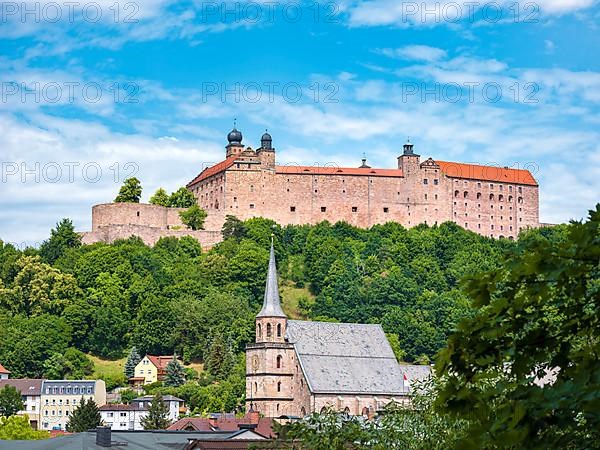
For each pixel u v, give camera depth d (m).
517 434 25.23
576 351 27.47
